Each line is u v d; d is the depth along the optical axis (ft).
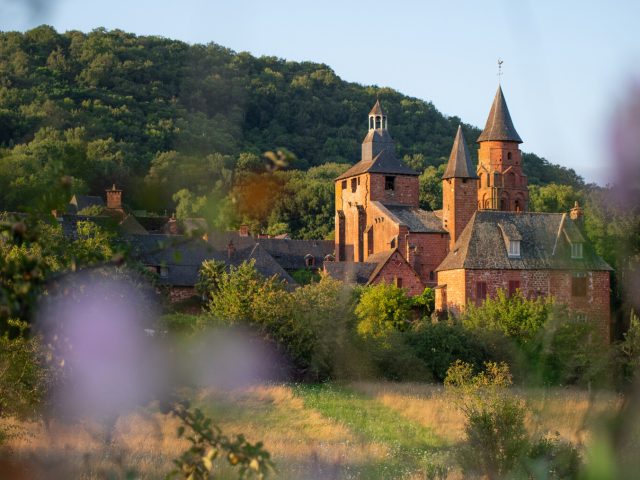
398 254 294.87
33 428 75.61
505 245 249.96
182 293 253.03
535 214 257.75
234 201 21.84
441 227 338.34
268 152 21.43
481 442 57.36
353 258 361.51
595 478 18.45
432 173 557.74
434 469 73.92
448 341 185.57
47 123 287.89
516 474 46.03
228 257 295.07
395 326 233.35
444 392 158.51
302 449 94.68
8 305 20.58
